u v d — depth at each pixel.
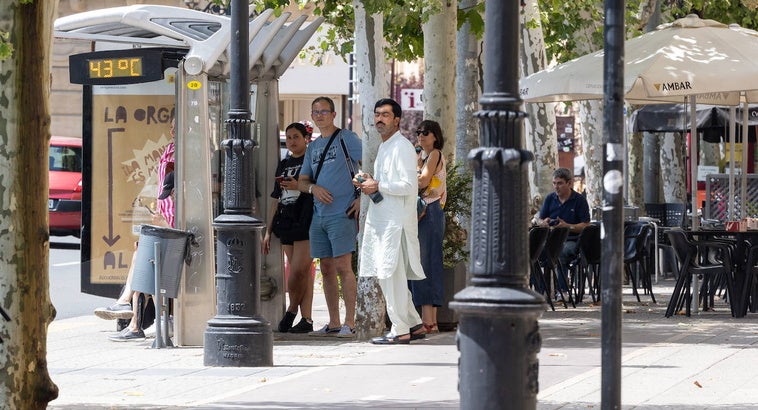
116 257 31.69
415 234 27.80
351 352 27.44
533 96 34.81
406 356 26.41
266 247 31.86
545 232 36.16
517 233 13.71
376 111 27.52
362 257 27.91
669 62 32.59
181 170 28.98
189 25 29.42
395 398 21.00
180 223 29.08
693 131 38.56
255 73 31.41
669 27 34.88
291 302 31.77
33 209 18.27
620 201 13.99
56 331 33.00
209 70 29.53
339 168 30.38
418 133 29.97
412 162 27.34
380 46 30.05
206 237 29.08
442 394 21.42
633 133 55.56
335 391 21.83
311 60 51.88
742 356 25.75
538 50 45.25
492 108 13.78
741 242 34.28
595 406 19.66
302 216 31.19
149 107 31.31
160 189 30.22
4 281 18.12
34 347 18.47
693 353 26.23
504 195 13.70
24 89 18.02
